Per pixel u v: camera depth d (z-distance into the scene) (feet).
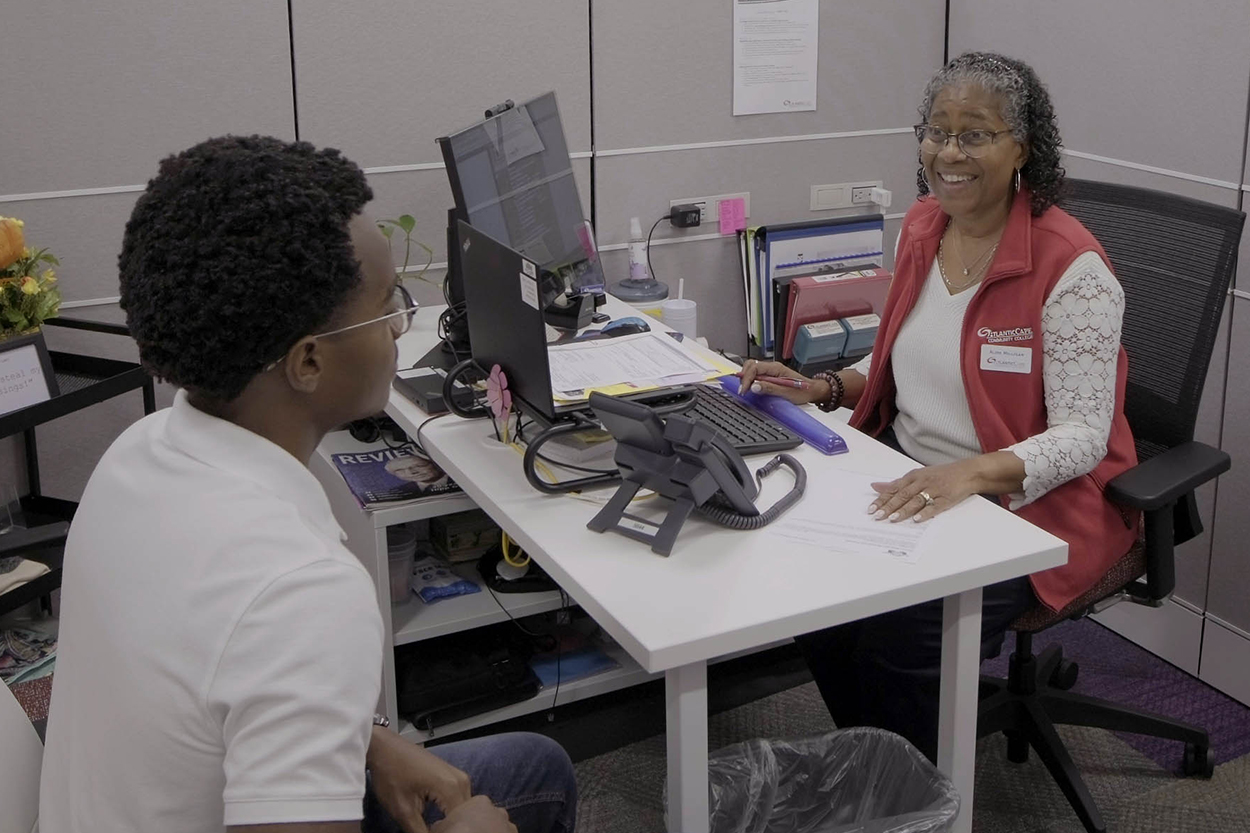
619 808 7.05
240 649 2.72
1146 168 8.13
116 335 7.98
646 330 7.49
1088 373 5.88
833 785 5.58
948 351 6.35
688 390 6.35
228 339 2.94
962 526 5.12
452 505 6.64
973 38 9.64
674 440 4.98
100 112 7.56
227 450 3.05
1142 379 6.60
